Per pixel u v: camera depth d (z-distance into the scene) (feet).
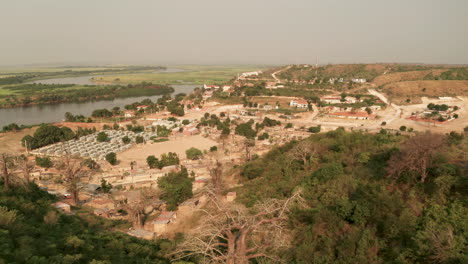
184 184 169.17
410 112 533.14
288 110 581.94
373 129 428.15
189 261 88.33
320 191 118.93
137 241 110.93
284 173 160.66
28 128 449.89
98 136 395.75
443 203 88.89
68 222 118.42
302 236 90.27
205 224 60.80
